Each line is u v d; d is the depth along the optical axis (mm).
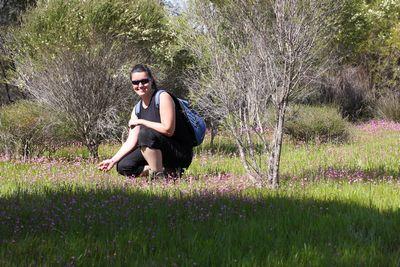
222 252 3721
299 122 15336
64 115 11172
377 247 3994
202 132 7168
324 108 16703
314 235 4293
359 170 8344
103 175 7438
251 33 7070
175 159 7098
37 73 11320
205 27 7453
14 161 9883
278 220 4633
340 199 5734
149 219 4664
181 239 4035
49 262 3430
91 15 12062
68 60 10789
